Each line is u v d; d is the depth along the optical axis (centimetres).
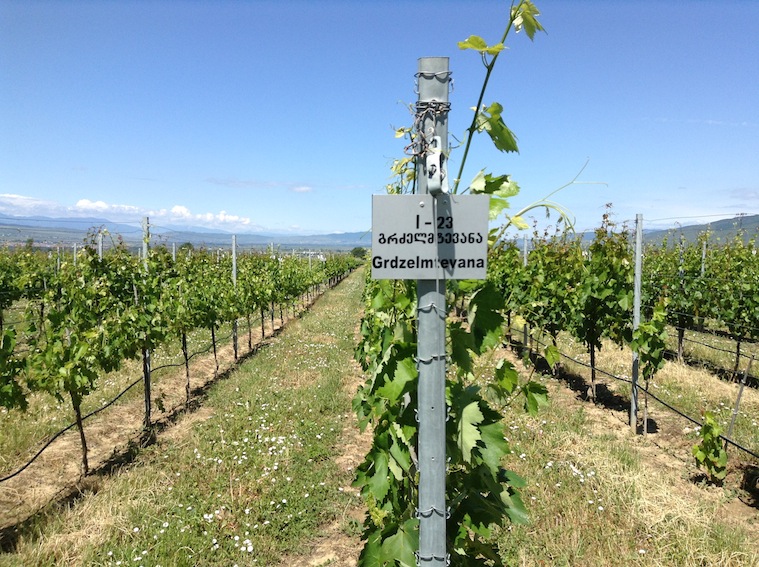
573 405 828
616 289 798
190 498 502
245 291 1270
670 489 528
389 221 186
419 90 188
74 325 655
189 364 1098
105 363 652
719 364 1126
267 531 458
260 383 932
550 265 1072
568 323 936
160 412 796
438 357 192
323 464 593
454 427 234
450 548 246
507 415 719
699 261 1277
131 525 454
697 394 855
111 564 399
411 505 273
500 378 242
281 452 608
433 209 185
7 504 504
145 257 905
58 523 453
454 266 186
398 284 339
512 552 413
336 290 3478
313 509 496
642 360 682
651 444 665
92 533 441
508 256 1270
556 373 990
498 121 207
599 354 1142
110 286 785
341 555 430
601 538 432
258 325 1766
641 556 409
